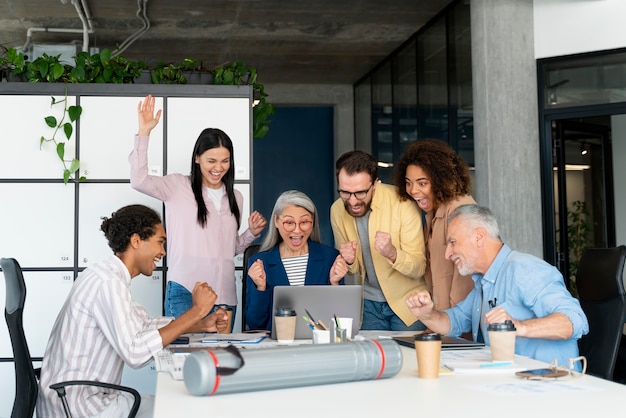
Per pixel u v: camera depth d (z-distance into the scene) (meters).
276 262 3.49
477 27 6.57
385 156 10.55
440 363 2.26
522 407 1.64
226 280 3.99
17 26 8.72
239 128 4.70
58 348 2.77
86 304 2.69
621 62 6.23
